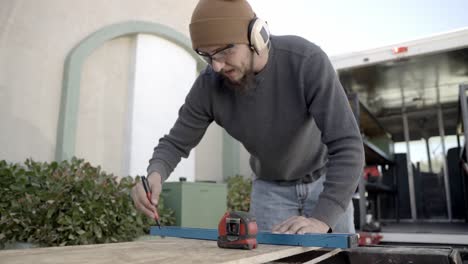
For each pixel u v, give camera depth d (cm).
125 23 371
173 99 412
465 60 371
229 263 71
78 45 333
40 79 308
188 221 315
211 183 337
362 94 475
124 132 373
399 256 100
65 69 322
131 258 76
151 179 127
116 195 283
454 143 527
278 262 98
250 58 115
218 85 138
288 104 131
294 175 153
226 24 104
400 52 340
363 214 366
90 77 351
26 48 302
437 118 534
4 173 244
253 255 79
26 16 303
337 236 90
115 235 275
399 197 552
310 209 154
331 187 108
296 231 98
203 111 146
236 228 94
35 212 243
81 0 343
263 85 129
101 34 348
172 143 146
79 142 336
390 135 575
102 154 353
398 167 561
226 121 144
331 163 113
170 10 431
